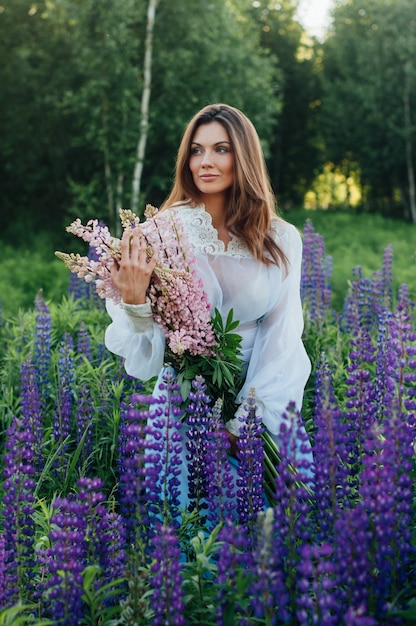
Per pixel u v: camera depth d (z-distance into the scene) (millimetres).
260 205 2961
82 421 3715
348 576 1968
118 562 2334
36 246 19562
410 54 27359
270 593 1953
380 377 3059
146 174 22141
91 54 18781
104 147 18953
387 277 6328
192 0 19484
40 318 4797
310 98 33344
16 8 22625
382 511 1998
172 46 19703
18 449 2451
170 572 2035
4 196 23891
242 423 2791
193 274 2758
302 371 2932
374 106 27656
